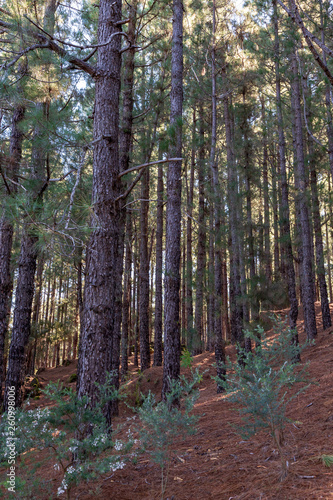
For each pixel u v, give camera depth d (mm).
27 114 5910
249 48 11945
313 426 4391
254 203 16609
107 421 5078
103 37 6109
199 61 13258
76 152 6137
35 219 4113
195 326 10461
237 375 3633
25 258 9133
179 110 9078
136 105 9648
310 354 10594
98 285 5246
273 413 3473
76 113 6934
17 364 8758
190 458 4543
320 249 13820
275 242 17734
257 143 12516
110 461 3605
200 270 15250
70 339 33906
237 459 4102
